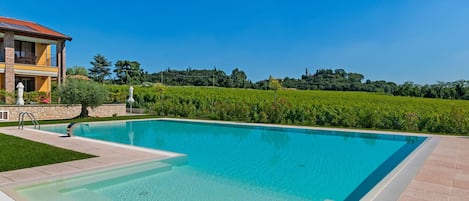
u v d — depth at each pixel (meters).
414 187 4.47
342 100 33.66
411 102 32.72
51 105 16.64
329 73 66.62
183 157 7.01
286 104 16.27
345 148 9.66
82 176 5.29
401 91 47.00
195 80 69.56
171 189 5.06
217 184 5.44
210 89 43.22
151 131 13.50
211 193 4.91
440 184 4.62
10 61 18.84
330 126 14.42
